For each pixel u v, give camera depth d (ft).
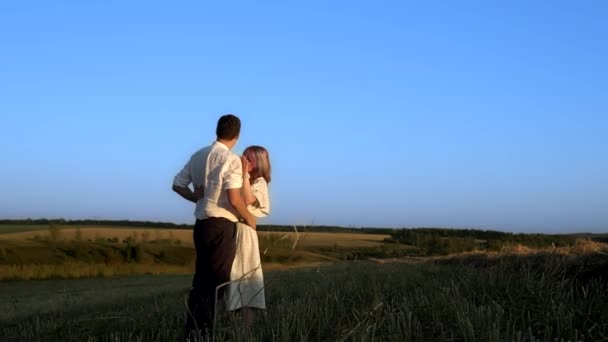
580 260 26.05
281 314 18.06
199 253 18.94
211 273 18.66
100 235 173.58
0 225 247.70
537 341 13.74
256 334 16.74
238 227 19.16
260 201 20.15
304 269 36.11
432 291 20.94
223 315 18.70
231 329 16.84
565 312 16.08
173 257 158.40
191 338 18.03
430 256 43.96
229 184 18.45
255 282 19.07
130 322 22.68
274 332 16.75
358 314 17.34
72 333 21.99
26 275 121.19
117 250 153.28
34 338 22.06
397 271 32.42
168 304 28.37
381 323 15.96
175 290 48.06
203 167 19.11
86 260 143.33
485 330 15.10
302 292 27.55
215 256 18.66
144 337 19.61
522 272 22.21
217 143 19.29
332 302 20.56
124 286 79.87
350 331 15.42
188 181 19.81
